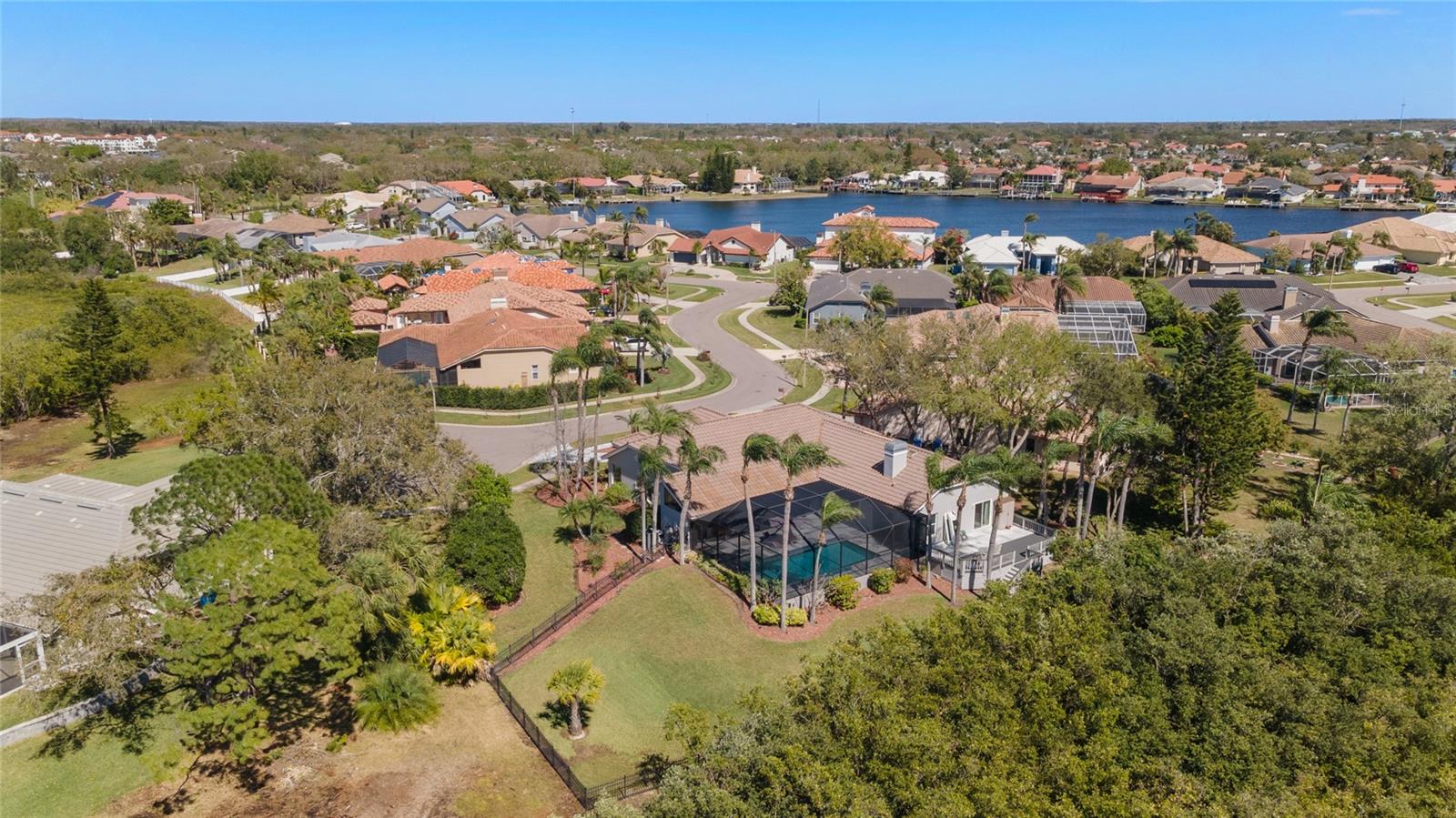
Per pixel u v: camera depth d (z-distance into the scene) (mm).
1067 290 111250
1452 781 27469
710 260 165875
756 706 28109
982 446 66125
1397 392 56281
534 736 34688
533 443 69750
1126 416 51438
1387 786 28156
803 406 59844
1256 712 29688
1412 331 90688
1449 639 35031
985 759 26469
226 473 34781
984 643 31141
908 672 28984
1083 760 26891
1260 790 27391
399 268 132375
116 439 71000
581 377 58469
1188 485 57344
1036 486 63219
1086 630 31938
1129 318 105562
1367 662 33531
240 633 30281
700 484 50219
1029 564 49750
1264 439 59688
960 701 28172
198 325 96375
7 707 34844
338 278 109375
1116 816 25047
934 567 50344
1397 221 168000
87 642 30562
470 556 44469
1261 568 37688
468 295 102062
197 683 32531
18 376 74562
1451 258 159000
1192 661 30906
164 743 33312
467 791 31734
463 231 188125
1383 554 39312
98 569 33219
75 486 48625
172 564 35250
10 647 35594
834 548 49062
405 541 38812
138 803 30484
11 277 113188
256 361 76062
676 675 39812
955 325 63594
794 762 24156
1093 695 28812
